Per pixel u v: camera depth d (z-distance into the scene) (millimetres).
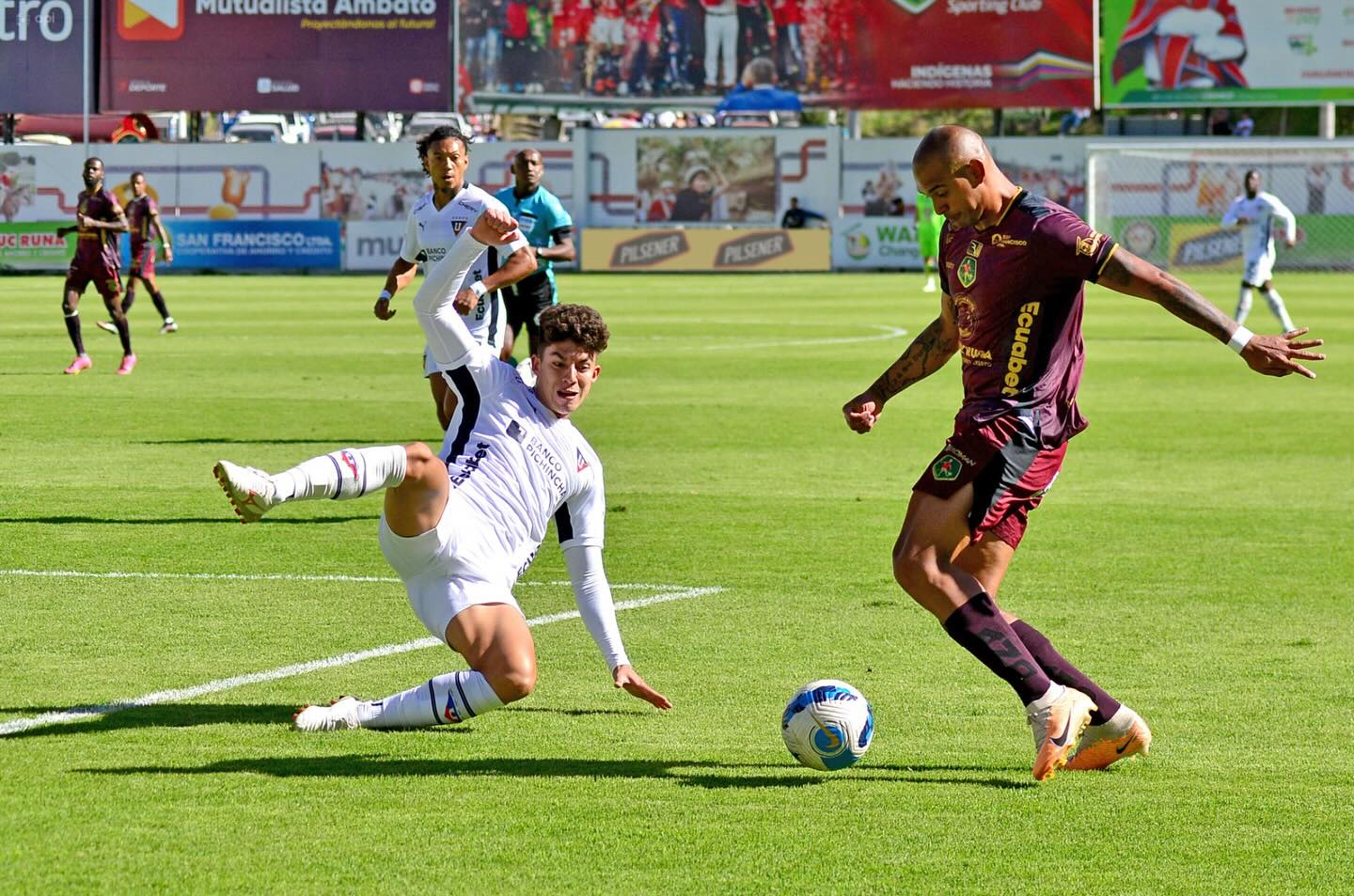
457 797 10906
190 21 106375
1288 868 9750
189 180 107625
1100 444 31484
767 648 15523
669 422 34031
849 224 109625
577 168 109812
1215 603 17703
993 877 9516
